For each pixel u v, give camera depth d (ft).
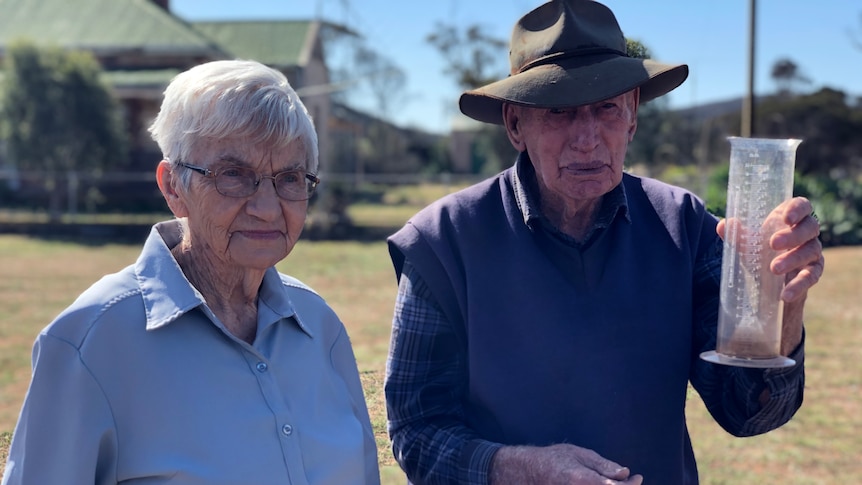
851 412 19.15
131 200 68.64
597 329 6.11
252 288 5.86
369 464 6.40
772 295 5.23
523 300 6.17
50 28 78.69
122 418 5.16
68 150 61.98
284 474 5.46
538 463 5.62
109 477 5.16
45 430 5.02
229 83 5.30
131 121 72.43
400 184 110.22
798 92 123.24
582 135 5.81
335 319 6.54
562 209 6.36
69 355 5.08
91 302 5.24
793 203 5.08
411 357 6.42
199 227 5.53
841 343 25.59
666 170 62.54
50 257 44.68
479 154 132.67
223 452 5.29
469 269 6.28
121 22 78.07
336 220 56.80
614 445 6.07
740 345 5.29
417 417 6.41
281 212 5.49
